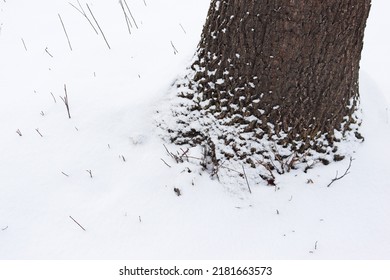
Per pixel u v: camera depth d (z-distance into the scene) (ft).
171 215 8.02
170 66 10.32
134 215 8.04
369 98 10.19
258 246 7.53
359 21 7.59
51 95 10.55
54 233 7.86
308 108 8.03
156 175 8.56
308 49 7.51
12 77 12.57
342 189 8.21
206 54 8.56
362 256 7.23
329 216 7.88
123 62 11.40
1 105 10.73
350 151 8.63
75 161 9.02
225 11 8.05
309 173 8.37
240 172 8.36
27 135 9.58
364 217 7.84
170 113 9.09
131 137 9.30
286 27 7.41
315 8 7.18
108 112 9.73
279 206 8.05
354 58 7.97
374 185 8.26
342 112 8.39
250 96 8.16
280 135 8.24
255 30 7.69
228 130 8.43
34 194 8.48
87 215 8.13
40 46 14.28
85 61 11.79
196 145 8.80
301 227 7.77
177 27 13.43
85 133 9.50
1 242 7.73
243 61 8.02
